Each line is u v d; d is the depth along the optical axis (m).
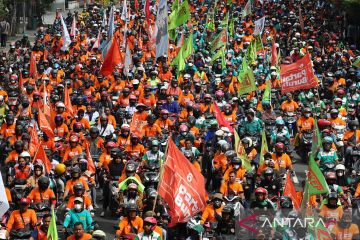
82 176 44.72
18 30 136.62
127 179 42.81
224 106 58.47
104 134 54.78
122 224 37.56
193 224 37.09
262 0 137.62
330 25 129.12
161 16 75.62
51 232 35.44
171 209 36.09
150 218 35.19
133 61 82.25
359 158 51.91
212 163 49.91
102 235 35.47
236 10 140.38
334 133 55.53
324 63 86.25
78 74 75.81
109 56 71.44
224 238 36.22
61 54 91.44
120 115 60.38
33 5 142.25
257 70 79.06
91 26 117.06
